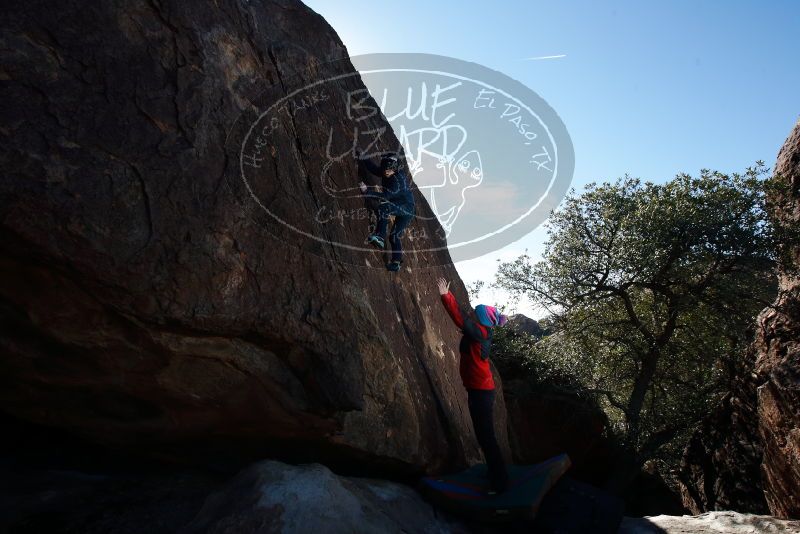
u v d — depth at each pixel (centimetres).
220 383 376
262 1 452
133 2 325
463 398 673
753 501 1195
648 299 1470
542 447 1329
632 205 1342
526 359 1409
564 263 1377
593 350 1445
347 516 346
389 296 548
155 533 346
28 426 424
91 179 293
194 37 354
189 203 330
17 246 282
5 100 273
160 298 319
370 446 453
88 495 377
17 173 271
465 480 505
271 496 333
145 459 436
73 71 297
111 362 341
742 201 1286
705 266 1338
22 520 336
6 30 279
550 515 471
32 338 325
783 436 980
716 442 1385
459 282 842
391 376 465
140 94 319
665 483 1605
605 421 1383
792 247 1254
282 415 406
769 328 1216
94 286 302
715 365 1397
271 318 371
